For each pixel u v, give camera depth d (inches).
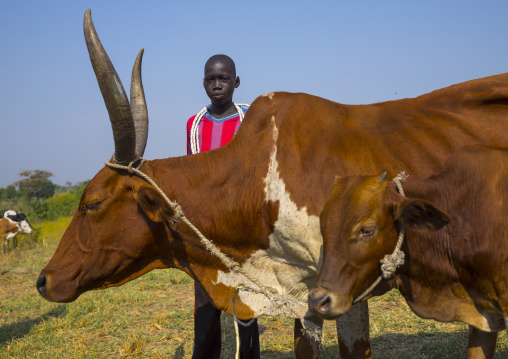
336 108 137.3
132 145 132.5
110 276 140.9
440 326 204.5
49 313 274.5
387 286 117.4
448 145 127.3
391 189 111.3
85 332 237.8
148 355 203.0
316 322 139.3
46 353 208.4
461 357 171.6
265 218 133.9
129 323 245.1
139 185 133.0
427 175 125.6
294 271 136.3
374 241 106.2
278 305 134.7
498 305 110.2
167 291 310.8
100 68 122.9
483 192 111.7
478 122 128.6
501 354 168.6
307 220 127.6
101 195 135.8
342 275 105.0
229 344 210.1
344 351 138.2
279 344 200.7
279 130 135.9
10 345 220.8
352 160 128.6
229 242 137.7
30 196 2474.2
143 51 149.3
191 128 172.4
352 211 105.3
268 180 133.8
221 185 137.3
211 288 141.8
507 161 112.4
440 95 136.1
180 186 138.0
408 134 129.8
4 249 578.6
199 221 136.6
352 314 136.2
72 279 137.9
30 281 380.2
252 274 139.9
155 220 128.2
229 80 169.8
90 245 137.6
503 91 126.9
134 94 149.6
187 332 228.2
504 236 107.7
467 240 111.8
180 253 140.9
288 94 140.6
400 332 201.3
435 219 102.6
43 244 600.1
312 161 130.0
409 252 115.7
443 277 116.6
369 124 133.2
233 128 169.2
